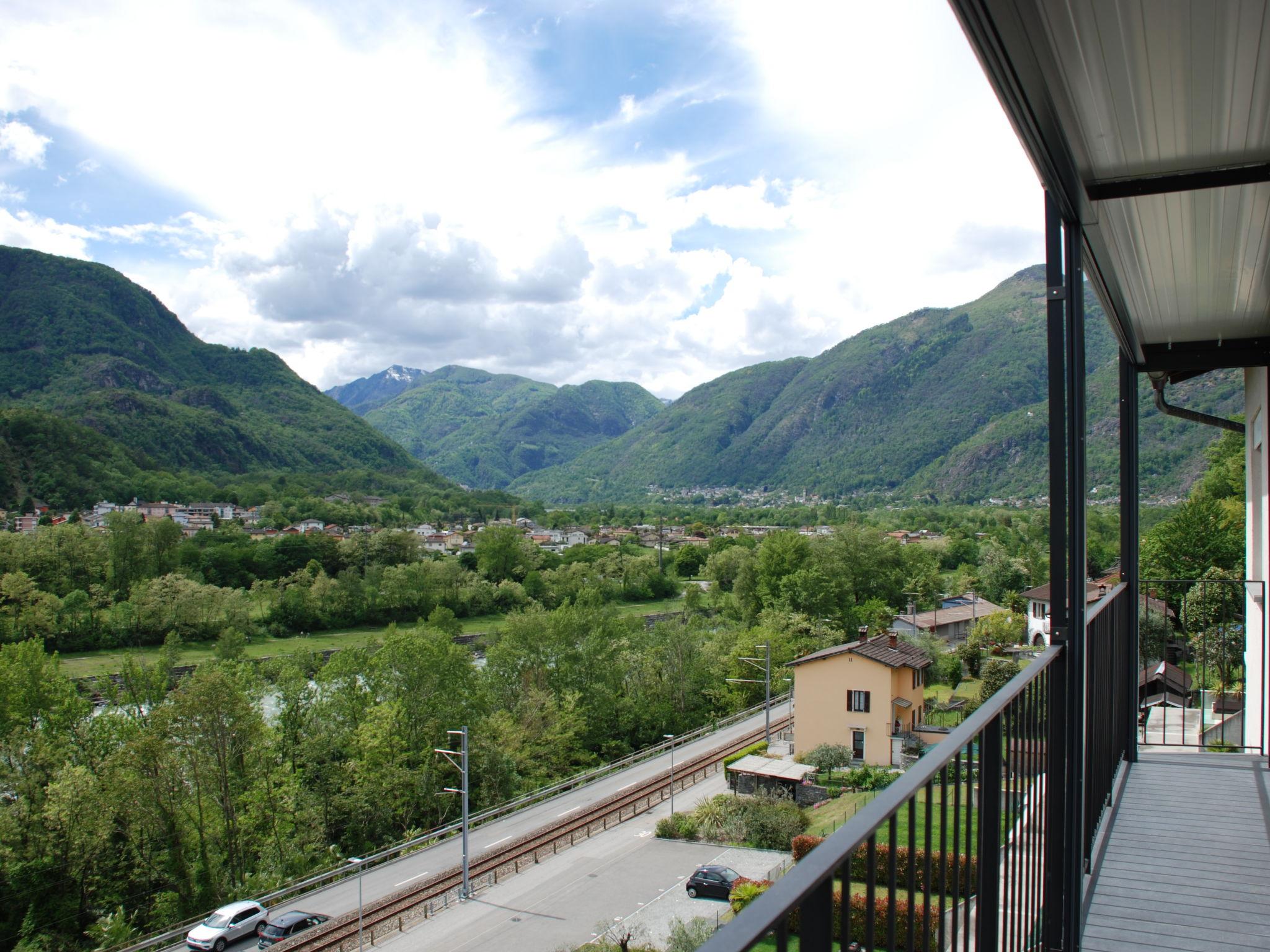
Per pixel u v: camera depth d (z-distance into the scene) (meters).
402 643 32.34
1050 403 3.00
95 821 24.58
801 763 26.48
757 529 153.75
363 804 27.73
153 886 25.94
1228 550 23.42
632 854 21.36
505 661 37.88
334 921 18.30
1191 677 15.45
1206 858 4.30
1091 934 3.51
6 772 26.20
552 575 83.50
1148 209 3.67
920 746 26.06
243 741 27.28
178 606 60.62
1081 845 3.06
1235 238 4.03
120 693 37.62
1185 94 2.59
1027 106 2.38
